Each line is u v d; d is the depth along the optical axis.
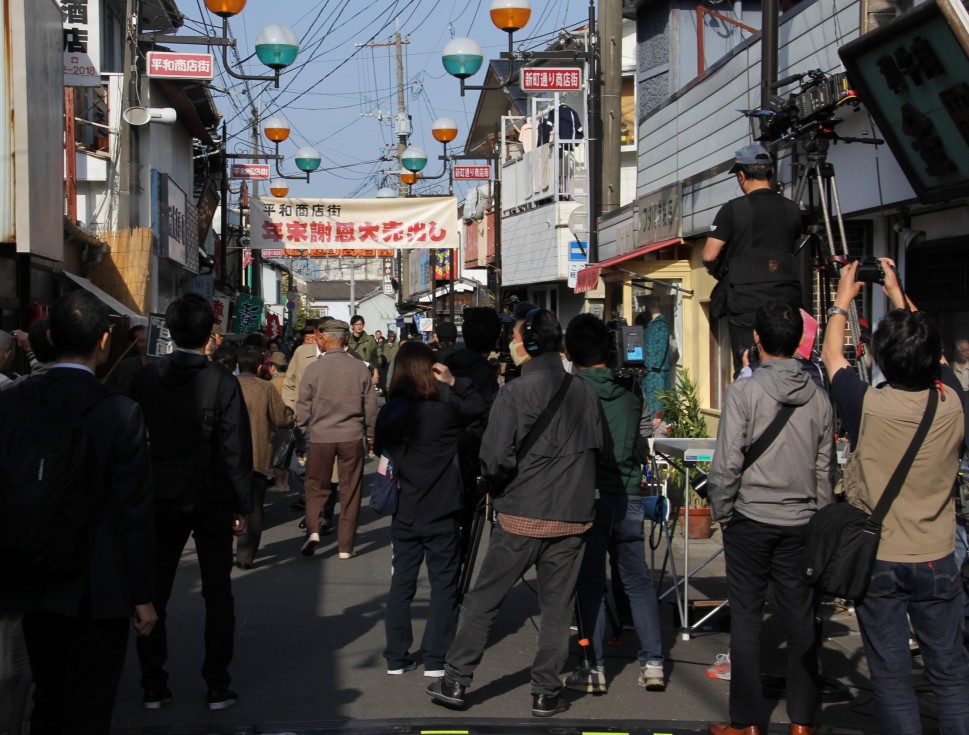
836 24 8.84
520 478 5.21
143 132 16.94
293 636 6.71
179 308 5.34
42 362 4.90
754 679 4.88
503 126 24.45
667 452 6.45
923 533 4.14
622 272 13.66
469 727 5.12
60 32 10.41
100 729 3.89
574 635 6.69
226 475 5.36
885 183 8.09
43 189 9.58
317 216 20.72
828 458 4.87
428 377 5.82
